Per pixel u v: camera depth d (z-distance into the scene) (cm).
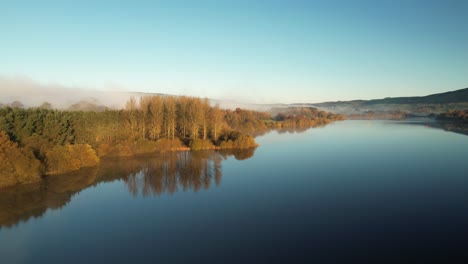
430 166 5862
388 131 12700
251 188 4588
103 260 2634
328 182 4847
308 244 2828
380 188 4481
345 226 3191
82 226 3319
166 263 2567
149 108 8425
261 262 2550
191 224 3334
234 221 3391
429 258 2556
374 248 2731
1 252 2786
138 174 5462
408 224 3209
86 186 4747
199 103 9056
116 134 7638
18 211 3744
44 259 2664
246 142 8294
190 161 6575
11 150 4722
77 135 6656
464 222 3238
